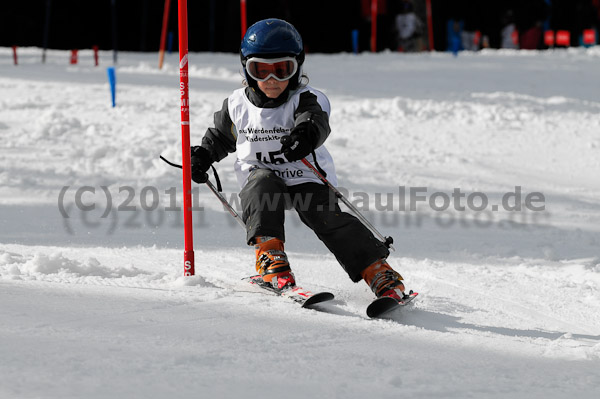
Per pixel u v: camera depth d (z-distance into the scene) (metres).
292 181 8.94
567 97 31.09
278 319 7.43
